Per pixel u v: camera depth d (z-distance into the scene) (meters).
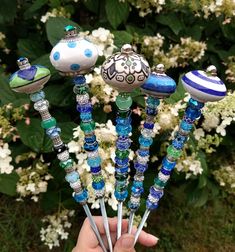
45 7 0.57
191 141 0.46
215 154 0.59
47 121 0.23
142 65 0.21
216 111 0.39
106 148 0.37
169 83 0.22
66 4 0.54
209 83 0.21
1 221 0.60
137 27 0.56
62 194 0.52
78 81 0.22
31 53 0.56
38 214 0.61
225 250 0.60
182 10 0.56
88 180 0.37
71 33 0.21
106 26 0.54
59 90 0.47
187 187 0.55
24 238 0.58
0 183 0.44
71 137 0.43
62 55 0.21
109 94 0.40
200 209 0.65
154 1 0.51
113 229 0.34
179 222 0.63
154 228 0.62
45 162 0.49
